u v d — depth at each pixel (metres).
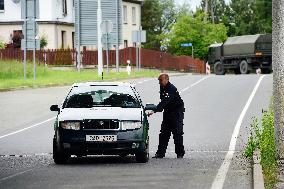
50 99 64.81
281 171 25.28
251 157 30.36
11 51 124.56
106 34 94.38
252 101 61.31
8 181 24.59
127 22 161.75
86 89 32.50
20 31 133.88
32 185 23.52
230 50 132.62
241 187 22.58
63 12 137.25
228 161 30.00
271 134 32.00
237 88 75.06
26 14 81.19
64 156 30.06
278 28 28.00
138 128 29.69
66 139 29.44
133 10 166.38
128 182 23.84
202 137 40.34
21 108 57.88
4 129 45.88
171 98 32.00
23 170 27.86
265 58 128.12
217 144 37.19
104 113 30.02
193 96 66.94
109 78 89.81
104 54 124.81
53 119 50.97
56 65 122.00
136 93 32.66
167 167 28.30
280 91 27.92
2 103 61.88
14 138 41.44
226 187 22.58
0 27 134.75
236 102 60.75
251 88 74.56
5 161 31.33
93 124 29.53
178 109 32.31
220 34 180.88
